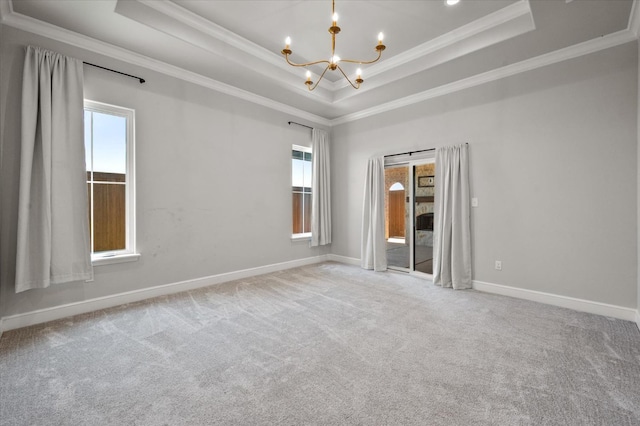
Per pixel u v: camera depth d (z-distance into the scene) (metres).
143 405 1.66
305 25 3.28
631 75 2.87
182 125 3.82
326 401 1.69
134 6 2.77
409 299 3.51
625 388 1.80
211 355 2.21
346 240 5.69
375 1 2.85
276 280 4.37
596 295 3.06
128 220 3.42
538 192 3.43
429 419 1.55
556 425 1.51
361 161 5.42
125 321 2.82
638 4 2.46
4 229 2.63
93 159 3.19
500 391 1.78
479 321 2.85
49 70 2.77
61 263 2.81
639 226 2.78
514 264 3.62
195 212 3.95
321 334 2.56
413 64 3.80
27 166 2.63
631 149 2.88
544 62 3.34
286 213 5.14
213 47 3.37
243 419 1.55
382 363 2.10
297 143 5.31
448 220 4.06
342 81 4.71
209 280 4.08
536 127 3.43
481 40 3.18
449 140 4.20
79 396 1.73
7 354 2.21
